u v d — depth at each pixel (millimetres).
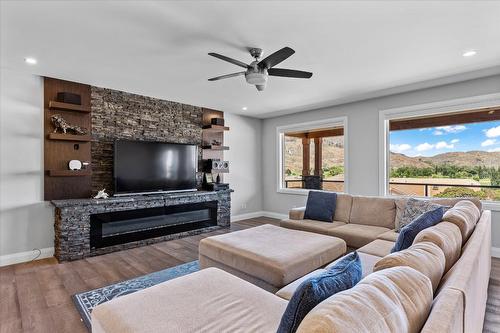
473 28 2432
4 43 2688
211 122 5527
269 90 4297
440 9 2145
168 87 4156
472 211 2275
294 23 2352
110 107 4273
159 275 3035
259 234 2959
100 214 3820
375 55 3002
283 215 6297
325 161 6184
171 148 4805
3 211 3410
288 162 6523
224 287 1625
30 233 3592
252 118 6531
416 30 2467
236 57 3045
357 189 4949
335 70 3438
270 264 2139
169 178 4773
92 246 3734
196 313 1343
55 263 3438
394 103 4512
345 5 2094
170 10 2154
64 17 2234
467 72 3512
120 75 3619
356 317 660
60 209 3504
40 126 3676
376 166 4703
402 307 768
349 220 3771
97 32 2486
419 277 935
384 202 3572
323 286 939
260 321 1279
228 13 2199
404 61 3158
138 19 2277
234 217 6113
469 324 1000
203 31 2482
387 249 2533
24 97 3555
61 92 3783
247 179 6414
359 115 4941
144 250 3977
